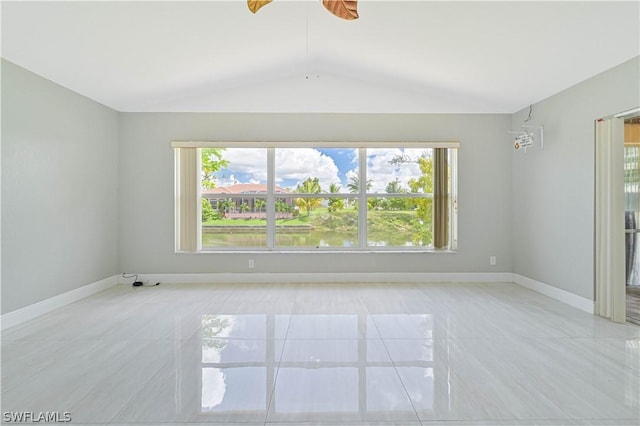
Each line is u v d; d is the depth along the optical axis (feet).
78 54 11.58
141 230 17.15
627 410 6.84
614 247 11.78
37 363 8.82
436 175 17.40
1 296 11.05
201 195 17.63
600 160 12.25
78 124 14.40
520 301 14.20
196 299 14.49
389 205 17.74
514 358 9.11
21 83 11.71
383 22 11.71
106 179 16.20
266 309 13.16
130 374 8.26
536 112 15.67
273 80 17.11
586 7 9.10
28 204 11.99
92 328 11.23
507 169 17.49
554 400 7.19
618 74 11.48
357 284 16.97
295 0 10.71
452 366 8.68
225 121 17.22
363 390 7.59
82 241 14.62
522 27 10.50
